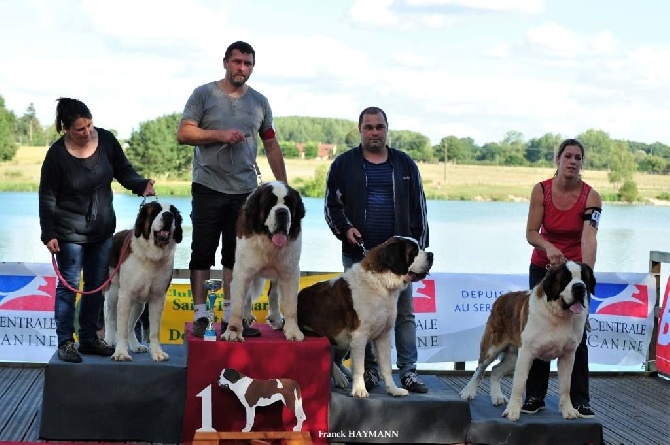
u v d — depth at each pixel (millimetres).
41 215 7246
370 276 7184
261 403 6891
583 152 7551
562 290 6953
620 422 8484
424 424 7156
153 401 7047
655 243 27750
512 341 7695
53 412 6980
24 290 10266
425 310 10602
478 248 26188
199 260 7859
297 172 32250
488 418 7289
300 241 7180
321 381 7094
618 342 10797
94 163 7375
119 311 7230
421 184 8031
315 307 7430
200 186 7805
